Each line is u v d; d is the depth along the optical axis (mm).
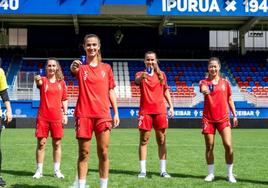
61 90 6387
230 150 6105
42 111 6301
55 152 6395
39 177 6277
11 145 11594
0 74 5402
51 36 27641
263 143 12781
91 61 4793
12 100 21328
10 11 20609
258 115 21891
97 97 4688
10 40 27438
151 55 6523
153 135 15781
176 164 7961
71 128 20609
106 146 4734
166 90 6750
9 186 5566
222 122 6121
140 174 6465
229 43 28578
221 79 6230
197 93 22047
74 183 5770
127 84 24750
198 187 5609
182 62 27672
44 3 20891
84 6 21156
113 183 5852
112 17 24422
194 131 18750
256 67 27328
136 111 21547
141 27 27828
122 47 27859
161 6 21203
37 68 26078
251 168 7441
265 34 28531
